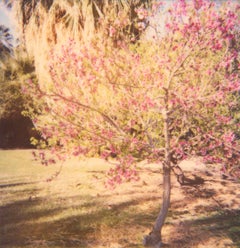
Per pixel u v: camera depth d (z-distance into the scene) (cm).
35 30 1119
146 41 559
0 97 1994
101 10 957
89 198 732
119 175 470
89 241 494
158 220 486
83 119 523
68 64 486
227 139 499
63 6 1024
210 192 788
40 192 786
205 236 521
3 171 1082
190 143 526
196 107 521
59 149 540
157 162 504
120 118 548
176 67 464
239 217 618
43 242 485
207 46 456
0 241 486
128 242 492
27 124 2175
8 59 2034
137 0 709
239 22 451
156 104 500
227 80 469
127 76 502
